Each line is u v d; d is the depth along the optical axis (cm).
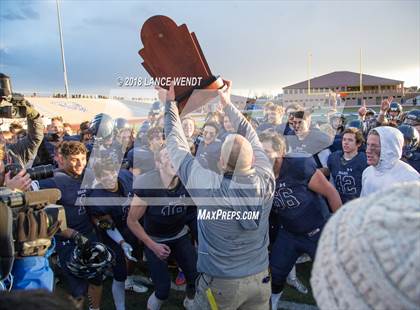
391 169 312
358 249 74
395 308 70
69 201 317
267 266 239
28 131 348
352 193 424
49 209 180
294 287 421
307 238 323
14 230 172
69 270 276
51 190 185
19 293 81
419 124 539
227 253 224
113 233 340
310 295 404
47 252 191
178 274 437
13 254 164
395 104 767
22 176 204
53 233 181
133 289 429
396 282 69
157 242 318
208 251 228
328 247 82
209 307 236
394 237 72
